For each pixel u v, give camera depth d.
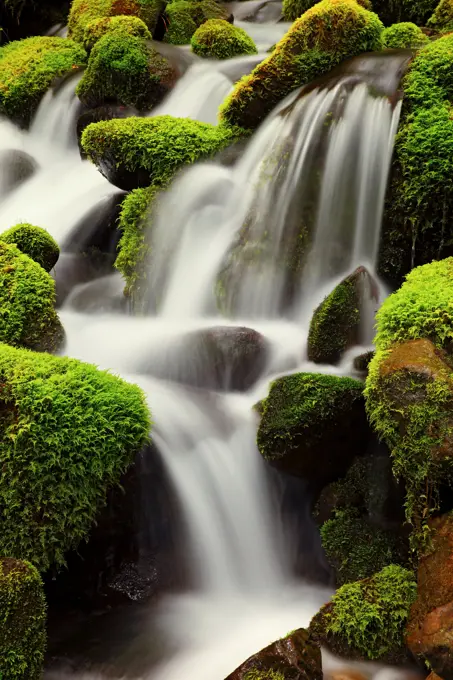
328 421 4.01
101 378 4.02
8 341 4.88
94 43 9.83
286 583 4.16
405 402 3.55
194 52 9.66
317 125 6.05
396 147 5.51
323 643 3.42
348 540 3.96
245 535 4.19
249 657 3.21
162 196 6.38
